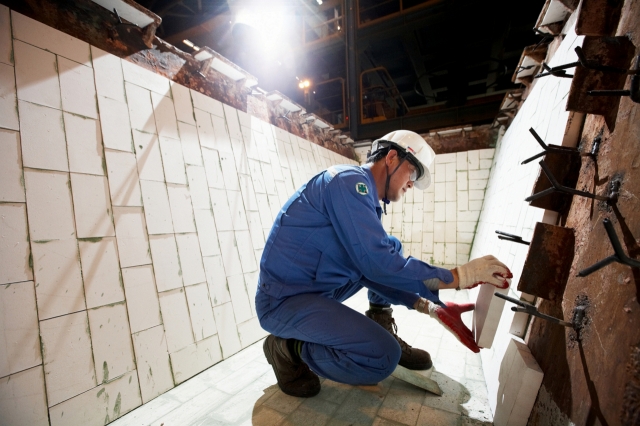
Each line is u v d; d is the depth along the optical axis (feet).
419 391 4.12
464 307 4.34
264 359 5.25
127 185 4.68
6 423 3.00
